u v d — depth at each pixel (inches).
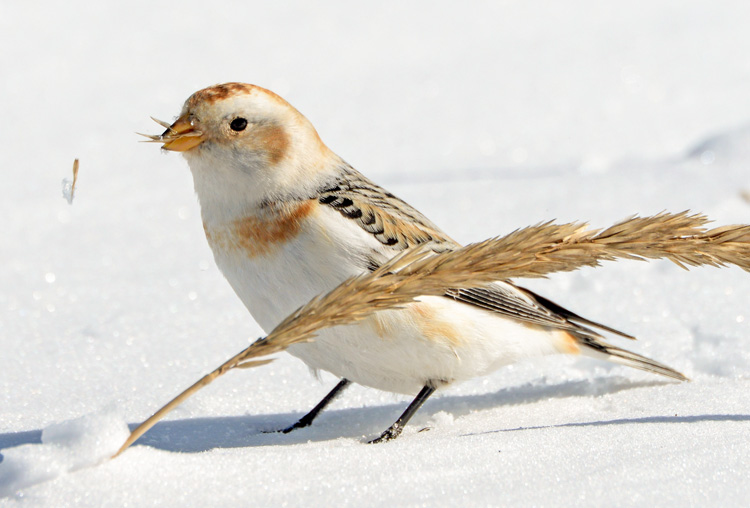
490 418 294.5
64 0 1019.3
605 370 348.2
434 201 586.2
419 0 1071.0
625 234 213.0
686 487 200.7
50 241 531.8
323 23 1000.2
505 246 207.2
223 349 376.5
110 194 617.6
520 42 940.6
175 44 931.3
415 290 204.7
